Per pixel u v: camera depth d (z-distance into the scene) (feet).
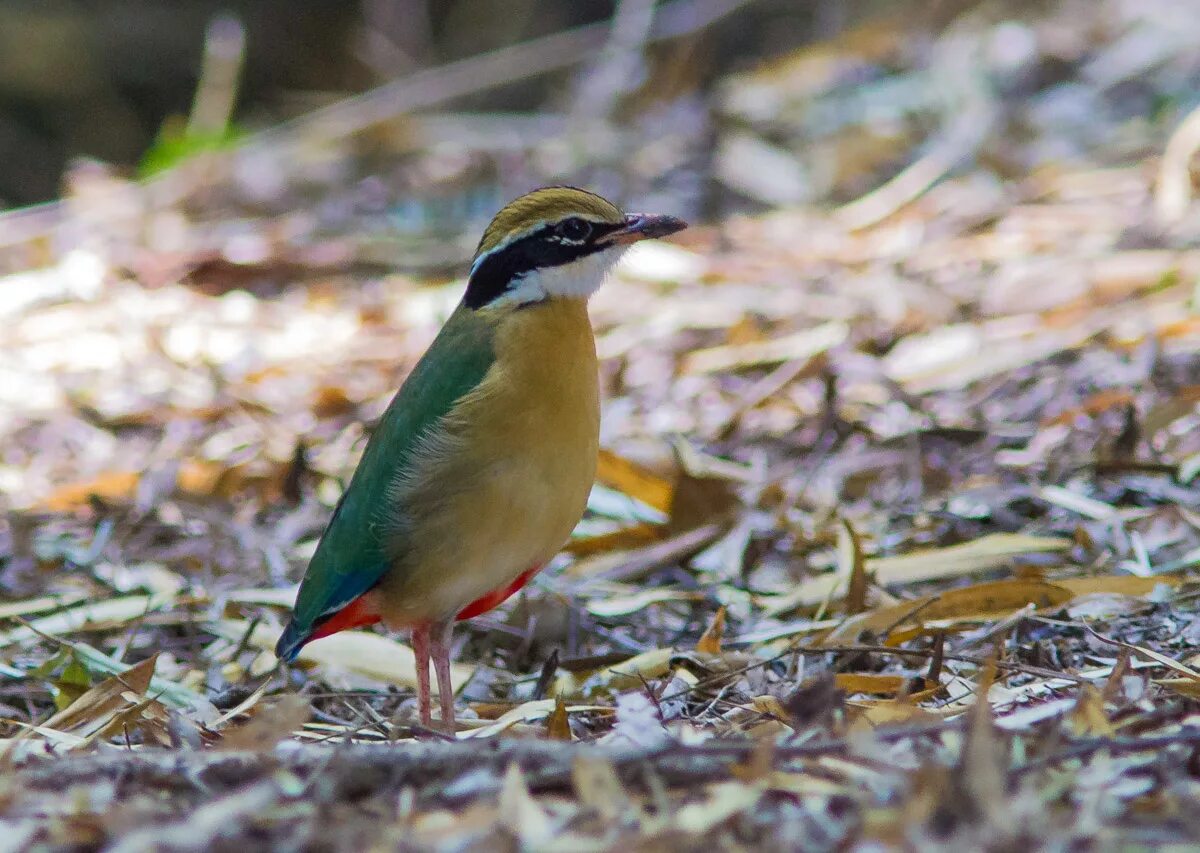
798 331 47.11
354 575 27.32
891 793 17.98
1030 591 29.43
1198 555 31.78
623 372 46.16
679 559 35.83
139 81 77.20
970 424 40.34
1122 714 21.15
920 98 64.28
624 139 66.39
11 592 36.06
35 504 40.96
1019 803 17.38
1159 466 36.24
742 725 23.99
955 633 29.53
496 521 26.58
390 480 26.86
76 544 38.01
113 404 46.80
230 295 55.01
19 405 47.24
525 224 26.66
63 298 54.19
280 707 20.71
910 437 39.11
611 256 26.99
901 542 35.32
